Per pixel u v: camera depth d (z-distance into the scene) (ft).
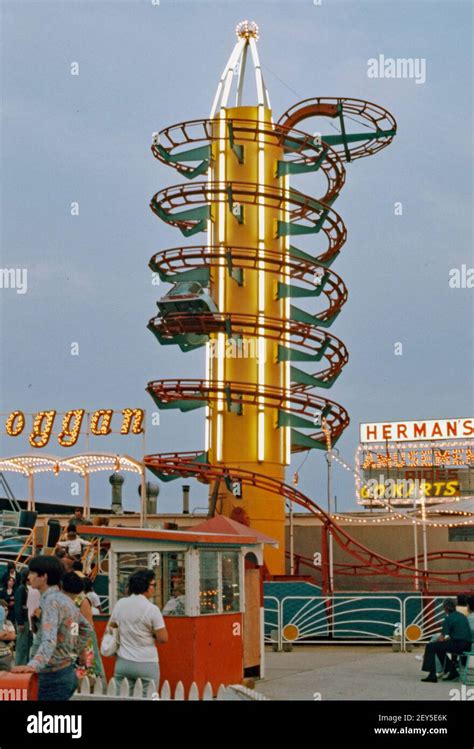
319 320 142.41
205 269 137.80
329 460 118.42
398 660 83.82
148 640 43.70
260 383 135.44
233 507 132.16
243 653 64.28
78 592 43.04
